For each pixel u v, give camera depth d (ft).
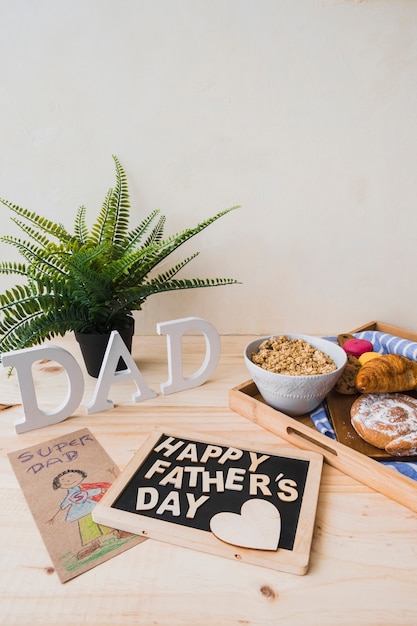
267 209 3.35
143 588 1.57
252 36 2.95
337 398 2.69
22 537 1.78
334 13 2.89
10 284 3.59
